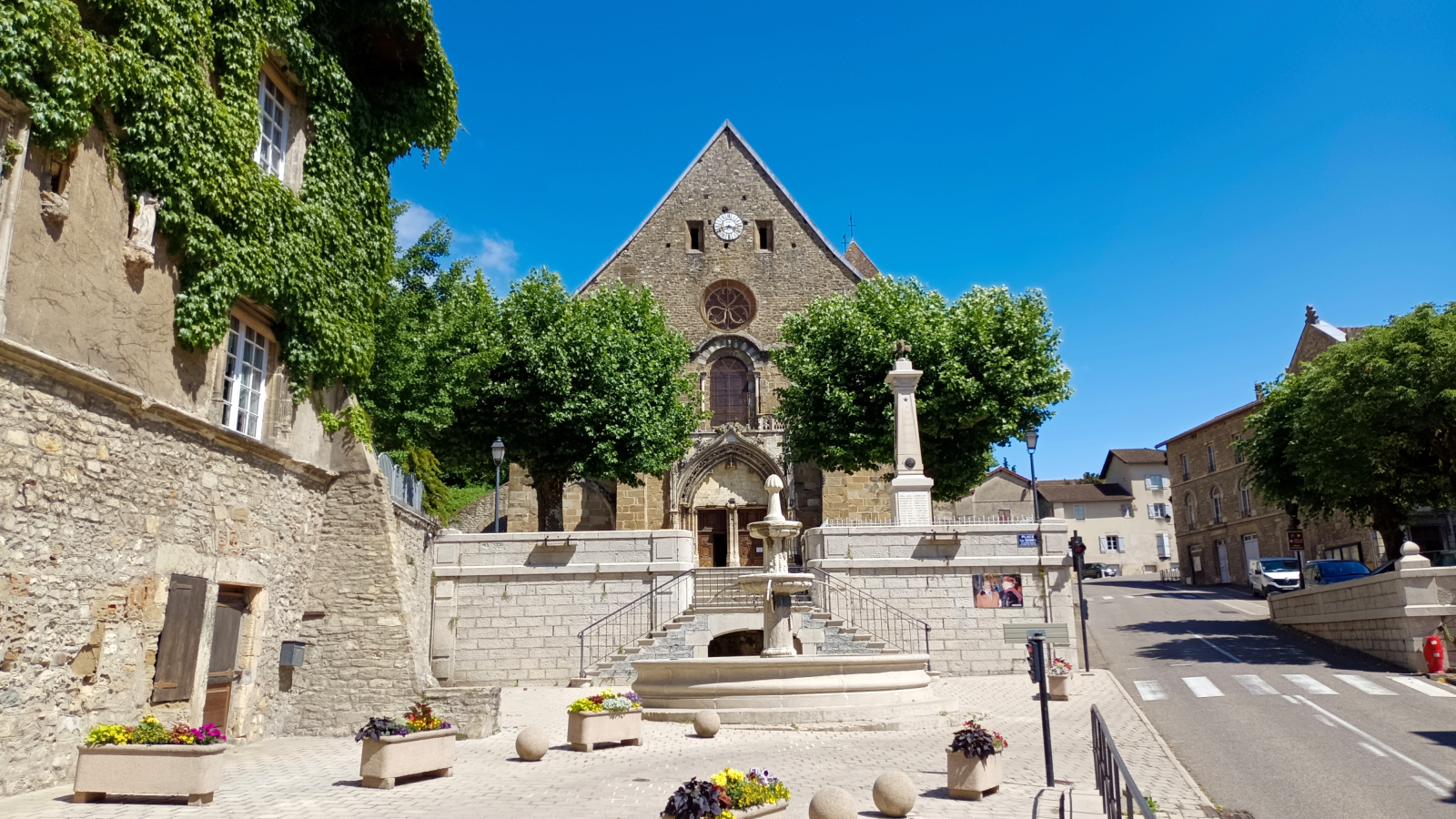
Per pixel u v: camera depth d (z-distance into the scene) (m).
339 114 15.02
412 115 16.47
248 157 12.64
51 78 9.44
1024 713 16.03
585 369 27.28
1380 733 13.20
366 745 10.04
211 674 12.38
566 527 32.78
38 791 9.16
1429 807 9.42
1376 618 20.88
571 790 9.66
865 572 22.08
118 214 10.65
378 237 16.14
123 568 10.51
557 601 21.52
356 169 15.51
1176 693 17.44
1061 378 29.12
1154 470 64.50
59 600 9.53
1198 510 54.72
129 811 8.42
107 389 10.23
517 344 27.12
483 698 14.07
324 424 15.31
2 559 8.78
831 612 21.66
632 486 28.95
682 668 15.61
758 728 14.35
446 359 24.28
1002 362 27.94
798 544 32.34
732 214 36.38
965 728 9.84
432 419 23.55
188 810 8.53
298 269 13.86
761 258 35.91
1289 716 14.73
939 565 22.06
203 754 8.84
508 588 21.59
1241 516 49.59
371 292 15.98
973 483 29.86
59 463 9.56
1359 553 39.19
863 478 32.59
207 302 11.91
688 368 34.69
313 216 14.27
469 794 9.43
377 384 22.56
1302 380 30.86
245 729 13.16
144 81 10.88
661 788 9.73
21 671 9.02
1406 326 23.17
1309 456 25.73
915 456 24.53
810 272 35.81
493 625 21.42
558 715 16.22
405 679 14.40
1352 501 29.44
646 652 20.55
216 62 12.41
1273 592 29.81
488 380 26.58
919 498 24.05
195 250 11.72
